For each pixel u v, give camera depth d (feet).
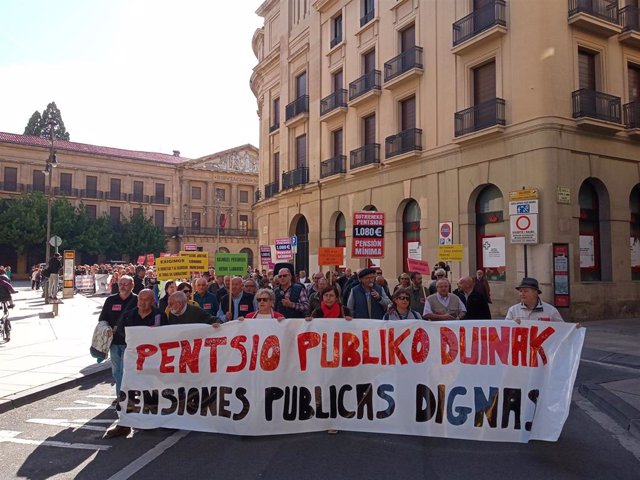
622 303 55.93
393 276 72.33
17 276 191.42
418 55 68.18
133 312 22.33
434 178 65.67
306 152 96.99
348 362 19.36
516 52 55.42
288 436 19.29
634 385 25.72
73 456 17.47
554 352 18.44
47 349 37.78
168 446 18.40
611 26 55.83
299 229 100.07
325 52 90.48
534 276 52.21
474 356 18.80
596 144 55.47
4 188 193.47
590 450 17.70
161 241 217.77
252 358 19.38
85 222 197.36
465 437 18.39
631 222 60.03
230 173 240.53
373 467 16.12
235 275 30.76
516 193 53.16
